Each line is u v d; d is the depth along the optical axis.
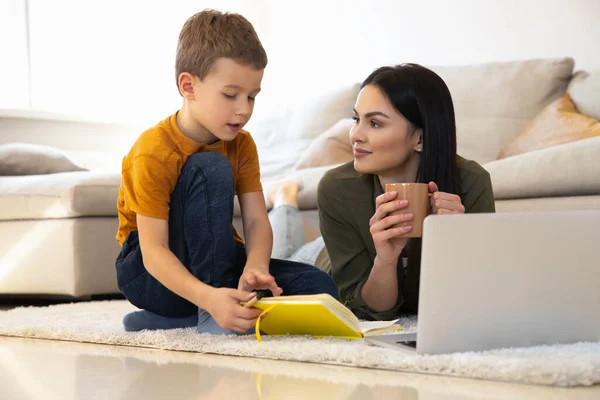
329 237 1.92
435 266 1.14
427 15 4.04
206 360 1.29
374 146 1.75
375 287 1.71
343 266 1.87
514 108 3.36
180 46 1.53
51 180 2.72
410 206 1.47
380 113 1.73
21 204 2.71
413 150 1.78
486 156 3.32
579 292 1.25
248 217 1.66
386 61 4.23
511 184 2.33
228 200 1.53
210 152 1.54
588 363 1.03
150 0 4.71
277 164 3.81
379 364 1.16
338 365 1.20
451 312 1.16
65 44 4.35
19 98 4.18
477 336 1.18
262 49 1.52
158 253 1.48
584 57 3.48
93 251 2.66
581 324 1.26
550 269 1.22
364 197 1.87
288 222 2.73
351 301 1.79
